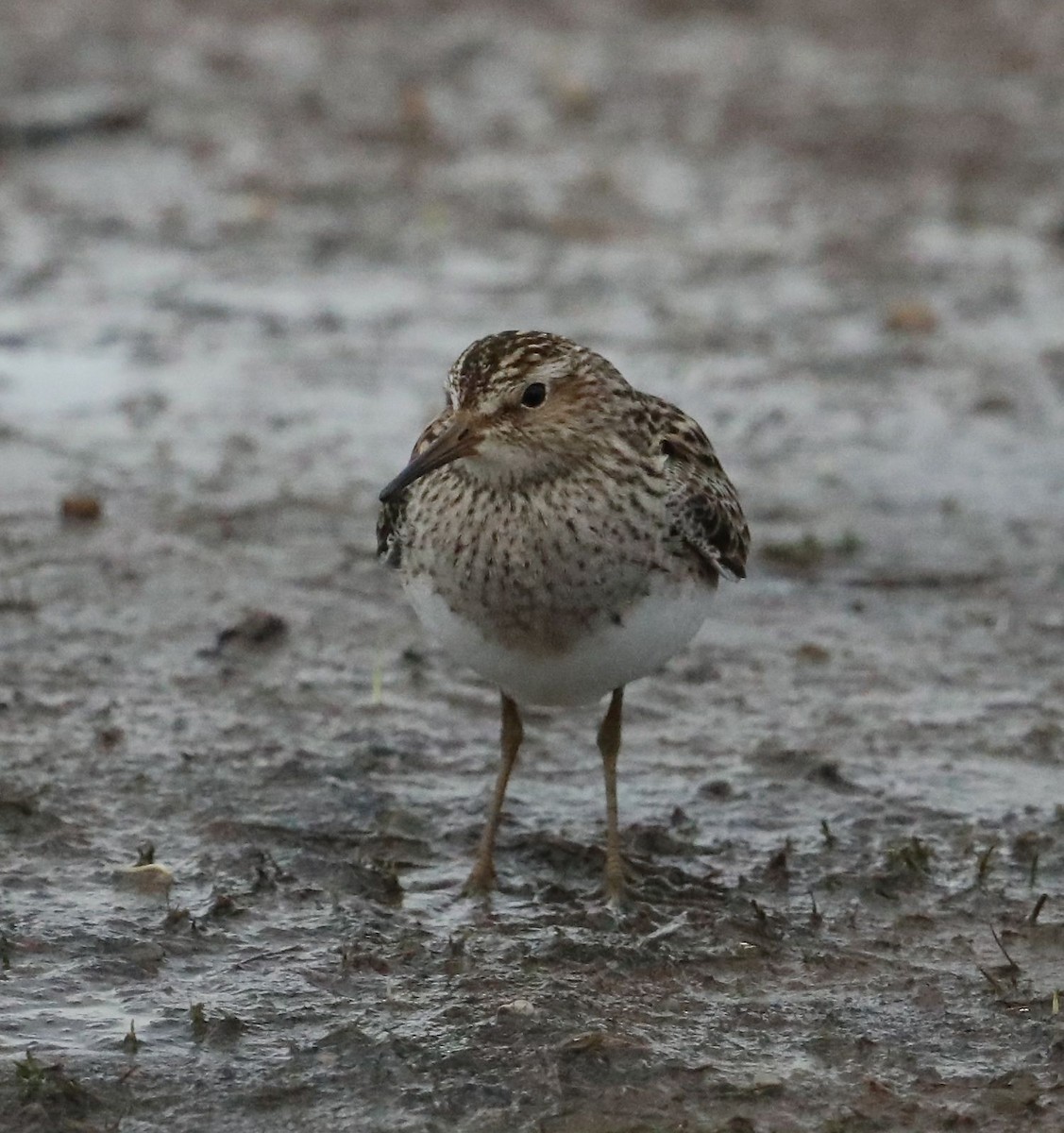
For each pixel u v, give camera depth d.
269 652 13.35
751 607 14.35
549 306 20.58
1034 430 17.80
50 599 13.93
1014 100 27.89
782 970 9.80
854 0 32.78
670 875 10.73
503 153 25.80
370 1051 8.93
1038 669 13.45
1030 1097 8.74
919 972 9.80
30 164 24.73
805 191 24.47
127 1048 8.94
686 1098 8.67
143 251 21.94
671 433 10.52
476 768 11.97
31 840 10.84
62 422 17.31
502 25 31.58
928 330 20.14
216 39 30.23
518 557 9.88
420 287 21.12
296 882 10.52
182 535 15.09
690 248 22.52
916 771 11.97
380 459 16.78
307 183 24.45
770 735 12.45
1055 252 22.50
